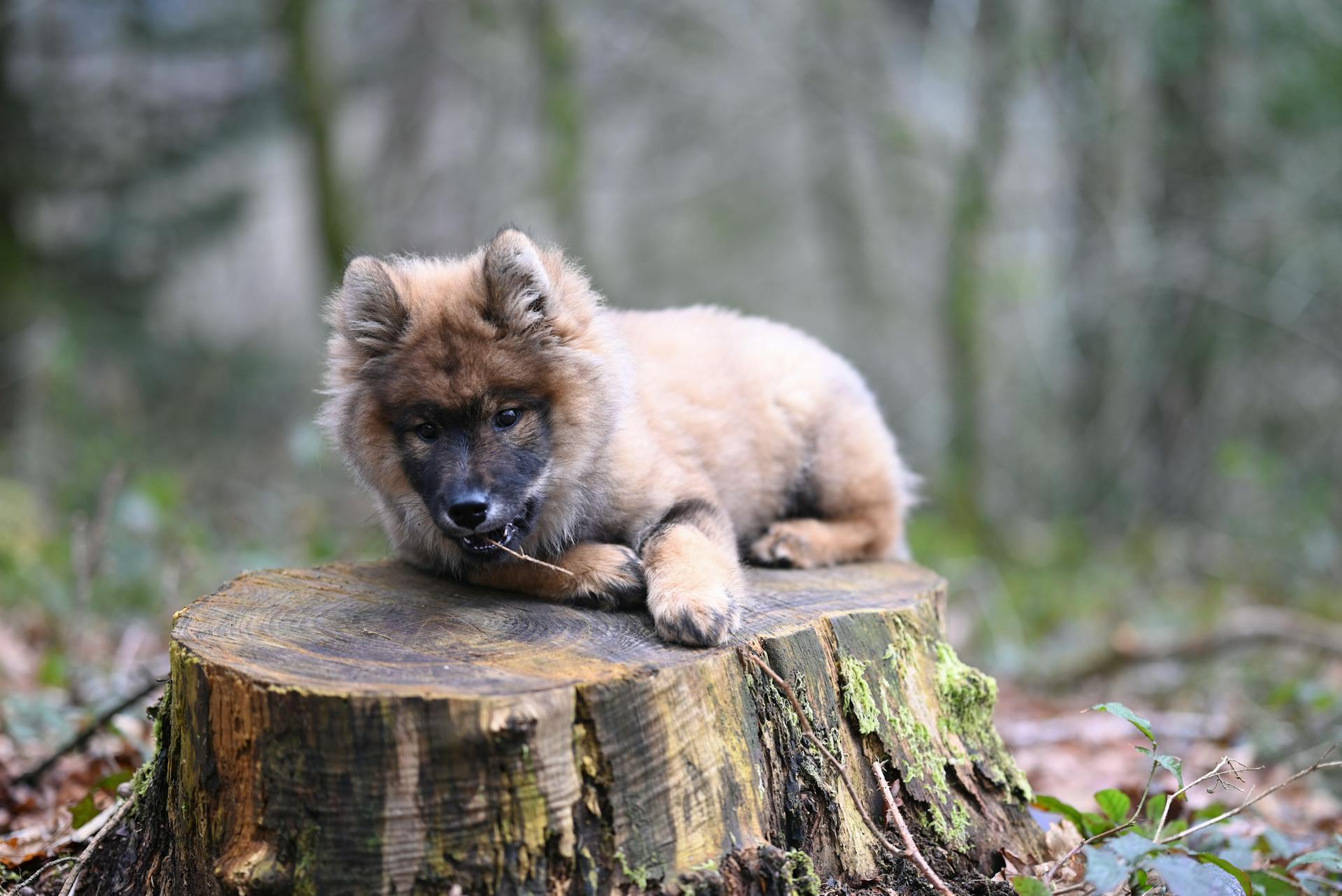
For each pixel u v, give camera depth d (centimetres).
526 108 1916
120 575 962
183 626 422
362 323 493
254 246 2167
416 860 357
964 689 486
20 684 757
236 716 371
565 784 362
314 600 464
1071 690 1016
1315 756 729
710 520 516
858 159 2288
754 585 532
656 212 2417
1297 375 1558
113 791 509
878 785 443
